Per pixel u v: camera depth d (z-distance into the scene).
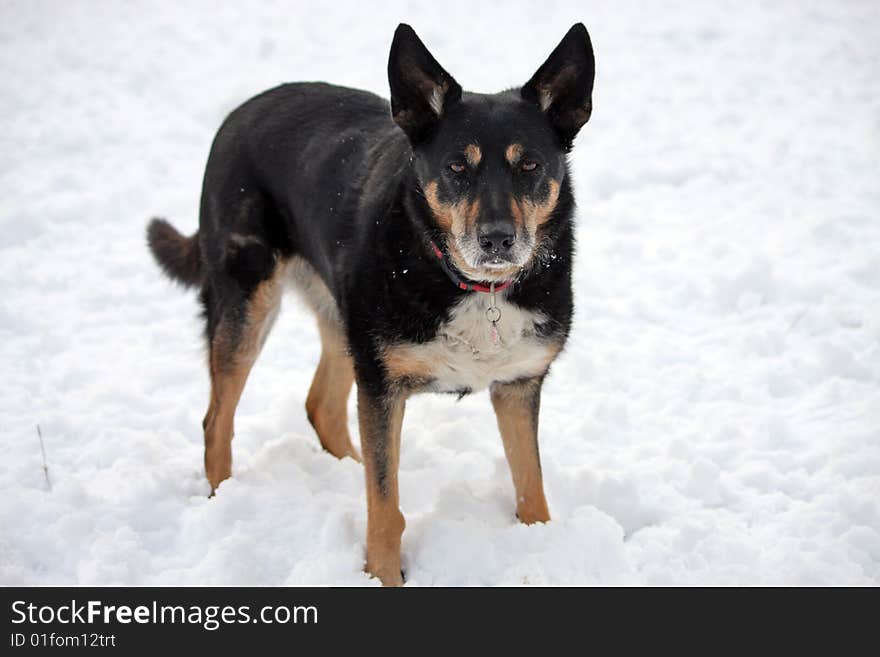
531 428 5.61
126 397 7.34
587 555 5.23
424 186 5.14
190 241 6.93
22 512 5.59
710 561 5.37
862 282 8.73
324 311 6.41
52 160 12.12
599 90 14.59
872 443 6.45
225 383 6.15
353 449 6.82
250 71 15.54
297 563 5.25
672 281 9.10
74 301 8.92
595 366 7.72
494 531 5.39
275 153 6.18
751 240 9.78
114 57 15.96
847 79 14.38
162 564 5.31
